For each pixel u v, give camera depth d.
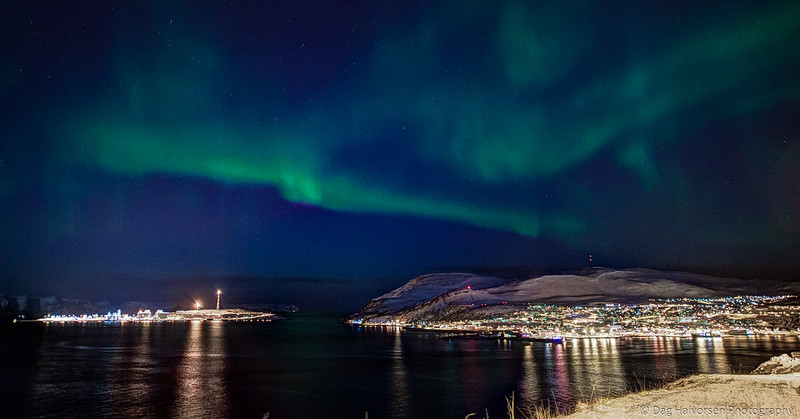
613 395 44.28
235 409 44.34
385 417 40.81
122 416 41.72
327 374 66.19
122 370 70.44
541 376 59.28
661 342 104.38
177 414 42.44
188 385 57.28
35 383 58.59
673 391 22.78
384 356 89.44
